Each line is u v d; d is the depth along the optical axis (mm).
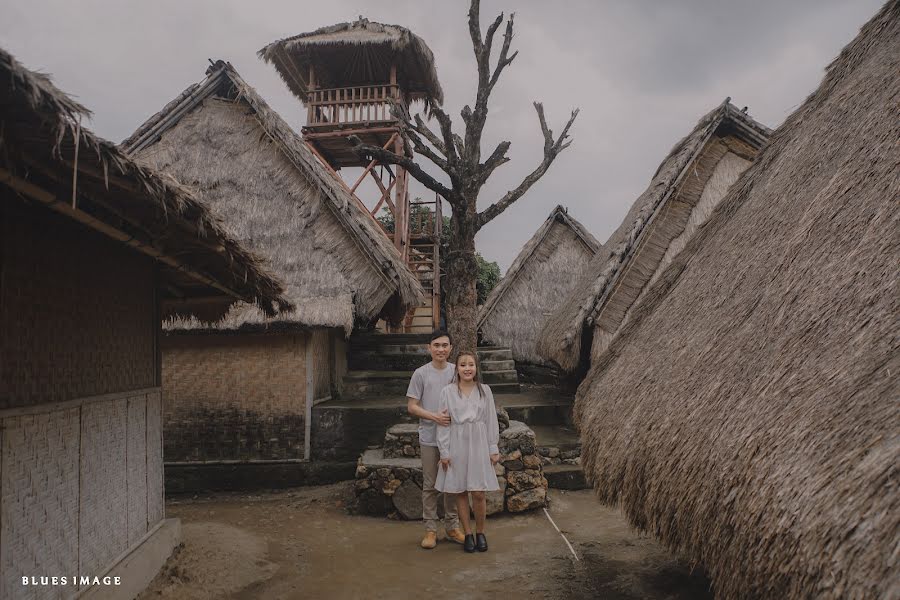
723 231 4301
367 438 7070
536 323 11516
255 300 4496
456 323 6465
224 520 5492
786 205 3428
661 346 3760
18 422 2389
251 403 7145
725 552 2098
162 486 4062
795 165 3738
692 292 3953
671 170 8578
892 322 1934
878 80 3303
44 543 2543
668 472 2656
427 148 6500
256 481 6957
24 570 2383
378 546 4574
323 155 12367
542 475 5617
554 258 12273
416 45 11688
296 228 7754
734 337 2875
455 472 4348
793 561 1685
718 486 2227
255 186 7973
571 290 11414
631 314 5129
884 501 1457
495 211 6656
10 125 1780
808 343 2279
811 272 2617
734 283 3346
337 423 7102
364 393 8508
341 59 12609
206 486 6941
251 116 8219
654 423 3020
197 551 4055
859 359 1946
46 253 2684
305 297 7379
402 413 7129
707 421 2535
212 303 4902
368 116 11781
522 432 5652
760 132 8555
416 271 14453
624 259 8078
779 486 1870
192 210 2605
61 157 1834
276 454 7047
